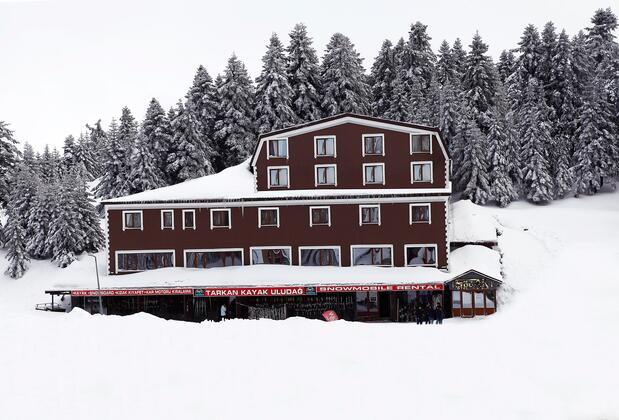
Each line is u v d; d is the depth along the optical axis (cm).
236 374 1131
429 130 5000
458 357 1287
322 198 4828
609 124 6994
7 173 7769
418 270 4631
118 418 923
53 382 1076
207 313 4659
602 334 1564
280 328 1524
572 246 5169
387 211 4816
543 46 7838
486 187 6656
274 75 7550
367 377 1130
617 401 1026
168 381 1088
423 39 8969
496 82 7688
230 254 4922
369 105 8412
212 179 5522
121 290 4497
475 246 5131
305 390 1054
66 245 6400
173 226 4934
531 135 6794
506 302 4375
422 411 971
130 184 7444
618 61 7662
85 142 12044
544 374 1180
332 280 4469
